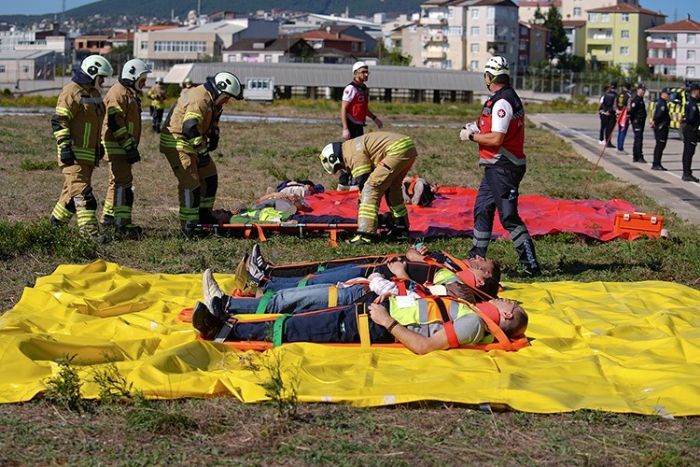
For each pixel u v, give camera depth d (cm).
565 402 589
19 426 556
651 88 9112
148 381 609
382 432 555
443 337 692
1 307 858
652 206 1619
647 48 14262
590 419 573
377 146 1159
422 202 1453
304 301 748
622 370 650
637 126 2461
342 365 649
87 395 590
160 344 707
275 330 707
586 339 746
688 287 963
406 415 579
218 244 1159
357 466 510
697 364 673
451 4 12900
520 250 1020
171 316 796
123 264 1052
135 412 566
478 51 12662
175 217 1384
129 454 523
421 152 2630
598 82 9788
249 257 838
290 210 1278
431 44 13088
